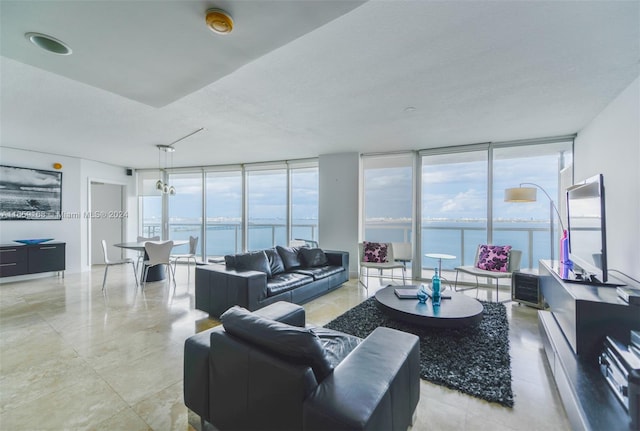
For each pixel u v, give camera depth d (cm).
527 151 473
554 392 192
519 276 369
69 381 203
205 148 512
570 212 294
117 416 169
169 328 298
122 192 719
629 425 134
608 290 215
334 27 177
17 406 176
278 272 409
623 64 220
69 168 581
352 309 353
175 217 750
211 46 154
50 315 335
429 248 607
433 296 294
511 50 203
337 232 552
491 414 171
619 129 271
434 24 175
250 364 129
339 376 123
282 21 134
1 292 436
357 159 539
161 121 362
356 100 292
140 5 122
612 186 285
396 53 208
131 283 495
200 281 341
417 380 158
